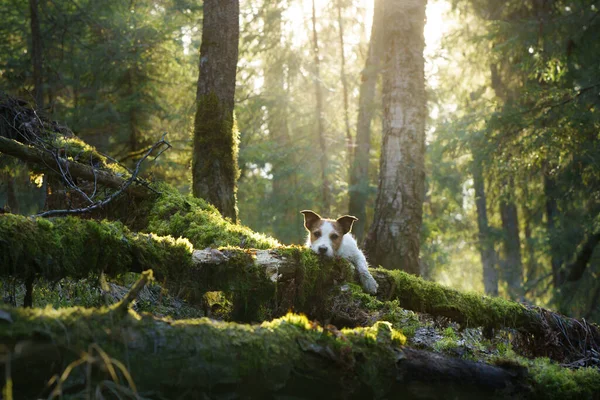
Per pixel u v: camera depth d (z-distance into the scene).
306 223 7.28
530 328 6.70
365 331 4.32
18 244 4.54
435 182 25.45
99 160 8.78
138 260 5.09
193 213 7.67
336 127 23.23
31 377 3.36
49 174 8.05
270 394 3.92
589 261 19.84
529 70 19.05
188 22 19.44
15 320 3.33
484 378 4.50
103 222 5.13
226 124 9.38
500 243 27.70
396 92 12.40
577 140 15.24
